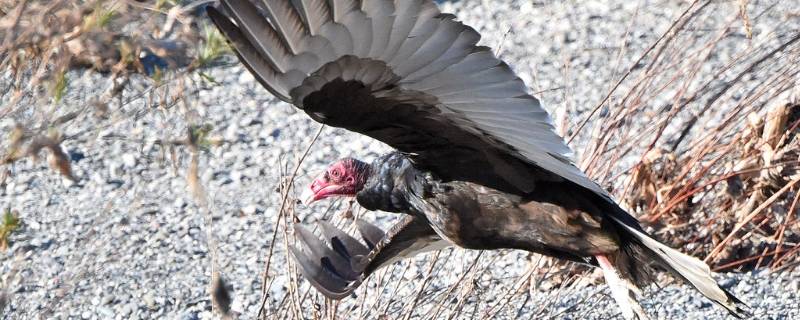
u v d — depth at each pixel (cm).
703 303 1062
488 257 1098
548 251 817
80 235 1308
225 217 1338
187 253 1255
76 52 766
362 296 1021
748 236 1112
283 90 674
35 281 1201
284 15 644
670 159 1148
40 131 778
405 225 895
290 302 967
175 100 941
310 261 930
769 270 1115
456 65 692
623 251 814
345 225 1111
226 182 1440
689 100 1186
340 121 720
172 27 848
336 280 925
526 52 1825
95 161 1481
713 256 1118
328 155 1519
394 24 664
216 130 1598
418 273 1026
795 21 1720
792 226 1136
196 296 1158
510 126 727
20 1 749
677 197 1121
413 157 786
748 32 1114
